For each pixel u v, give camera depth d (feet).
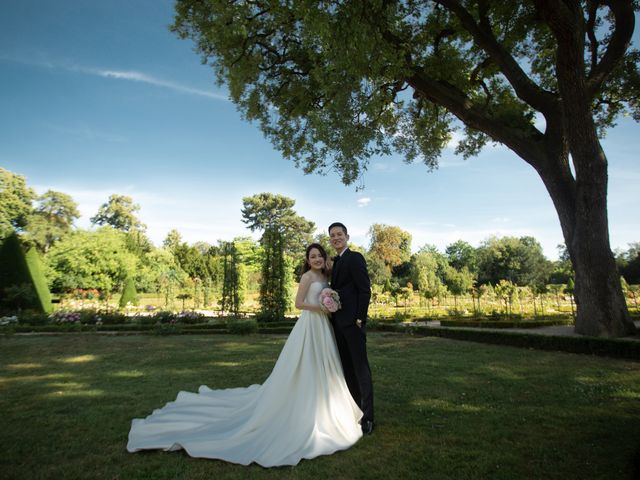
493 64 38.52
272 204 182.80
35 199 144.25
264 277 48.08
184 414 10.90
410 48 34.04
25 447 9.22
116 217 193.88
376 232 174.19
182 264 130.31
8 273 53.83
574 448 8.93
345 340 11.14
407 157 46.62
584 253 28.25
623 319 27.12
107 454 8.84
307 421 9.52
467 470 7.87
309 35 28.60
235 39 34.24
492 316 47.50
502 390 14.39
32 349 26.63
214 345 28.58
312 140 38.86
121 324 45.03
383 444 9.37
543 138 33.35
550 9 25.18
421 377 16.72
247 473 7.85
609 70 30.66
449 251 205.05
